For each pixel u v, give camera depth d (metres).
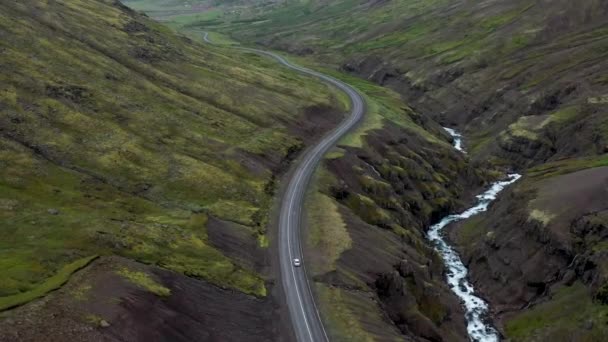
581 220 85.06
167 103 118.19
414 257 88.44
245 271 71.06
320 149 118.75
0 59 104.19
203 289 62.84
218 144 107.50
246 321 61.66
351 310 65.38
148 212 80.25
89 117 99.75
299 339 60.50
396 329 66.81
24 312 48.72
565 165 115.56
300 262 75.56
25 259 58.41
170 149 100.00
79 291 53.19
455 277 96.56
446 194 121.88
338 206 92.12
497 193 129.00
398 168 118.38
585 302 73.19
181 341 53.38
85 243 63.78
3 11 125.81
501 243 94.88
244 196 92.62
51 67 110.38
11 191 73.75
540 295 82.81
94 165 88.19
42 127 91.56
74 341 46.47
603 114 130.50
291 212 90.62
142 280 57.69
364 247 80.88
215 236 77.12
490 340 79.00
